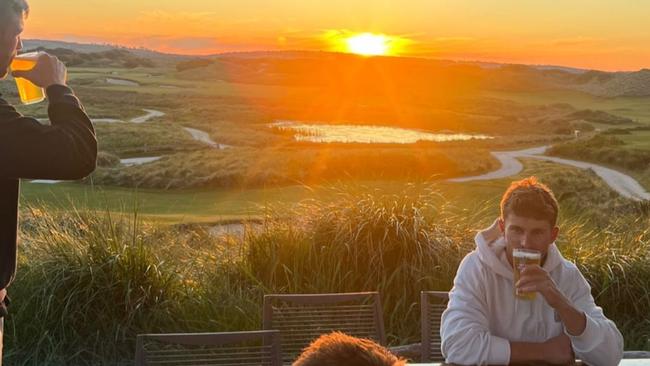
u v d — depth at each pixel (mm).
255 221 6371
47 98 2270
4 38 2127
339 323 3689
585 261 6023
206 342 2939
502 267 2662
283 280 5836
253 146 96375
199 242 6719
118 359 5129
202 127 123125
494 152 94562
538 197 2521
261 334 3012
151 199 35281
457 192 7355
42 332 5066
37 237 5754
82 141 2188
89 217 5910
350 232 5750
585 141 92000
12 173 2080
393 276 5645
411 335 5484
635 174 68688
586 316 2496
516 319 2674
